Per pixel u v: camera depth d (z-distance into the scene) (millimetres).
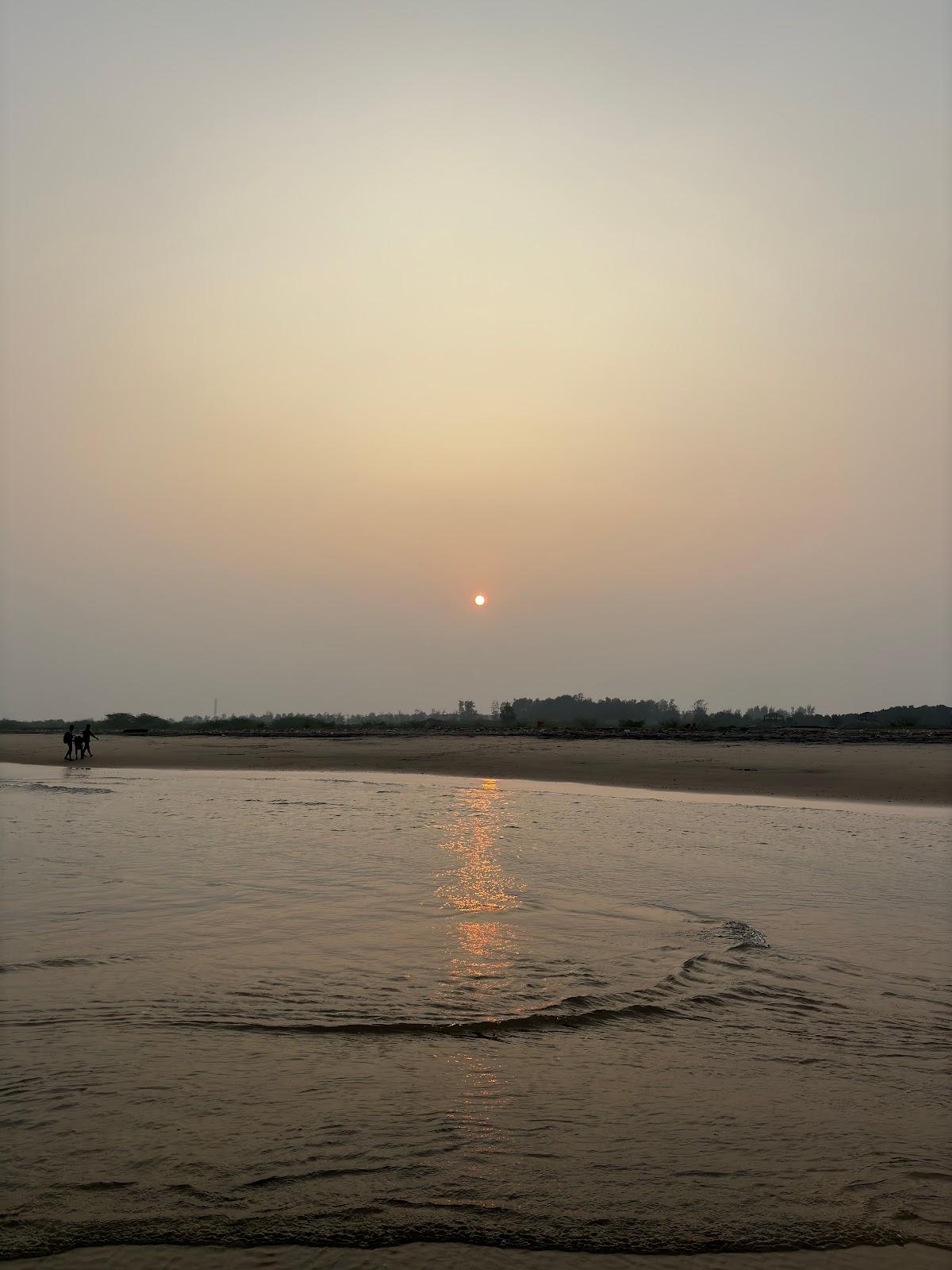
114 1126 5219
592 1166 4820
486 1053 6430
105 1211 4336
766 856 15539
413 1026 6934
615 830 18859
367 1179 4656
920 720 111500
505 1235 4180
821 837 18062
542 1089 5805
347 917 10617
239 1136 5105
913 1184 4676
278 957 8852
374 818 20938
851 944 9578
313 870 13797
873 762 39625
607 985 8047
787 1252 4086
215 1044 6531
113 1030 6789
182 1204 4402
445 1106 5535
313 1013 7227
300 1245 4090
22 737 77688
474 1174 4719
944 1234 4230
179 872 13648
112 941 9469
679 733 68625
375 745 58625
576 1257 4023
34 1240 4098
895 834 18594
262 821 20438
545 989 7906
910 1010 7473
